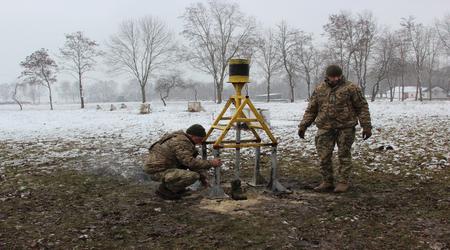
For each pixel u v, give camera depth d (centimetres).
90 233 454
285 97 11612
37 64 5394
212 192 586
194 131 585
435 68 9081
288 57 6225
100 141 1262
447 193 578
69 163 869
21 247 419
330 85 602
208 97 11500
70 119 2544
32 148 1130
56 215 518
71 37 5603
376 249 403
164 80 6278
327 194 595
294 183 667
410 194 580
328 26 5616
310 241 424
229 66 605
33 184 683
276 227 463
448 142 982
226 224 475
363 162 795
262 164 822
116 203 566
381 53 6034
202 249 407
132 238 438
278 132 1359
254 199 576
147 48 6369
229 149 998
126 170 778
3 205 562
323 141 611
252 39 6231
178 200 576
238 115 587
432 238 426
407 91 9262
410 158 811
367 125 592
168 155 579
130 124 1970
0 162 898
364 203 545
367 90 10088
